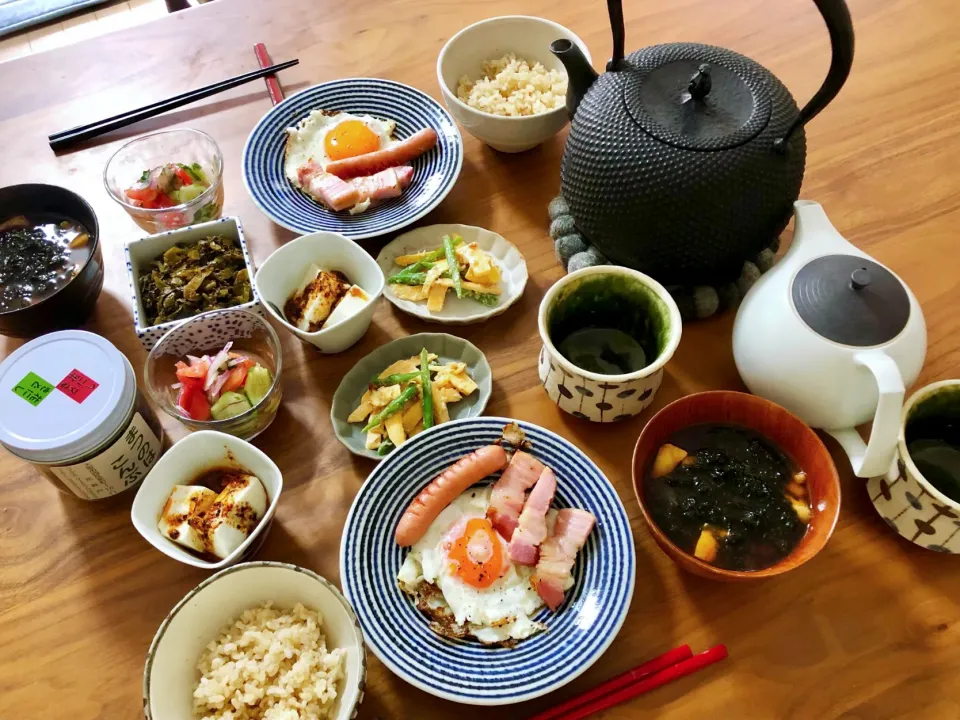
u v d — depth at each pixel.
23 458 0.88
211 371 0.98
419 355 1.08
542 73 1.32
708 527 0.87
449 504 0.92
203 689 0.78
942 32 1.43
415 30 1.47
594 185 0.99
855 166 1.25
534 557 0.86
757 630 0.87
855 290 0.90
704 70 0.93
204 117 1.36
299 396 1.07
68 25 2.33
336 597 0.78
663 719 0.82
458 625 0.84
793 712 0.82
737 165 0.92
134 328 1.13
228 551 0.86
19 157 1.31
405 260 1.17
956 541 0.84
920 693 0.83
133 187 1.21
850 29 0.79
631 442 1.02
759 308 0.95
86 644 0.88
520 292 1.11
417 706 0.82
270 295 1.07
